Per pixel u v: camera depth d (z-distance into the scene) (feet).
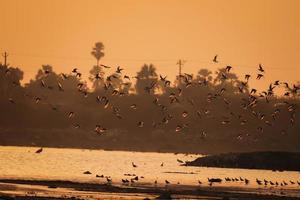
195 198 259.39
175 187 297.12
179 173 386.73
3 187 275.18
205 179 345.92
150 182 319.06
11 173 356.38
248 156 438.81
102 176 345.92
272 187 313.12
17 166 414.62
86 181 317.83
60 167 418.92
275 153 439.63
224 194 274.77
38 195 251.60
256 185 318.86
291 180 356.38
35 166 420.77
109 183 305.32
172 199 253.24
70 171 387.75
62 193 260.42
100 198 248.93
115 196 256.11
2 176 331.57
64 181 304.91
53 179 322.96
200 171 404.16
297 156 436.35
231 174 385.70
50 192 262.67
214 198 261.65
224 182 327.88
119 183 309.42
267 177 371.97
